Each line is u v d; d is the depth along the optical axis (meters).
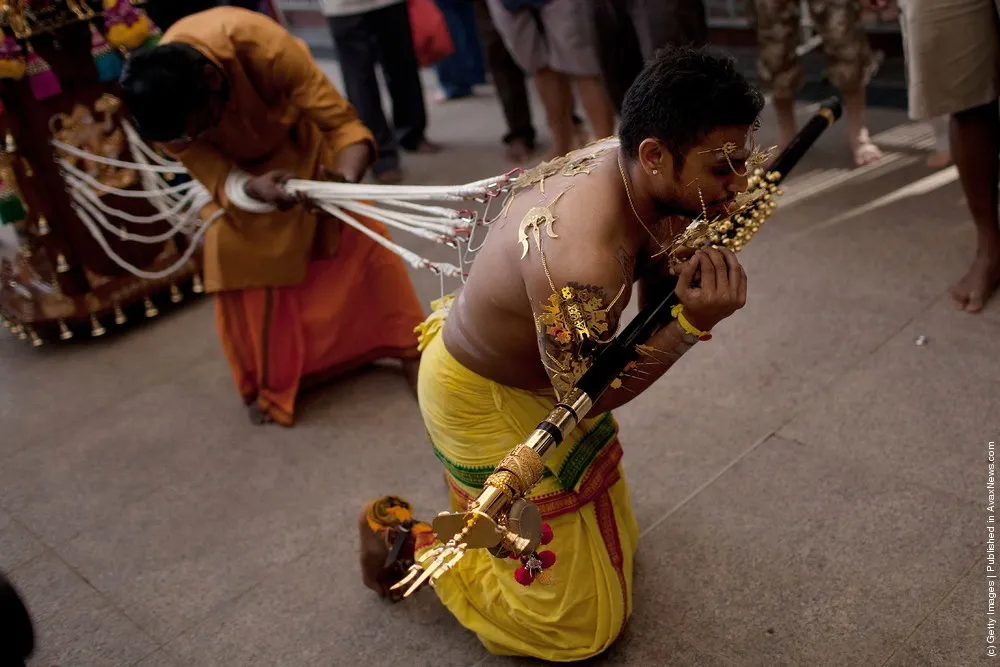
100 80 4.14
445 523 1.65
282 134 3.32
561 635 2.27
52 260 4.29
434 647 2.48
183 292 4.80
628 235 1.88
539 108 6.46
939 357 3.22
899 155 4.75
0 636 1.48
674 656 2.31
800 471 2.83
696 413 3.18
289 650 2.55
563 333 1.81
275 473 3.30
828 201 4.43
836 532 2.59
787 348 3.42
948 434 2.87
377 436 3.43
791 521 2.66
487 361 2.08
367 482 3.18
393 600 2.65
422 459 3.26
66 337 4.38
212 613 2.72
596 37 4.36
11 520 3.25
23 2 3.81
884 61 5.74
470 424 2.19
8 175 4.06
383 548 2.52
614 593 2.24
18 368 4.32
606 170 1.88
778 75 4.71
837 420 3.02
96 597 2.84
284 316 3.53
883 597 2.37
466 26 6.87
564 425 1.74
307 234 3.36
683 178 1.77
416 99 5.90
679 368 3.43
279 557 2.90
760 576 2.49
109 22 3.94
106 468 3.48
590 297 1.79
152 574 2.91
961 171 3.32
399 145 6.06
